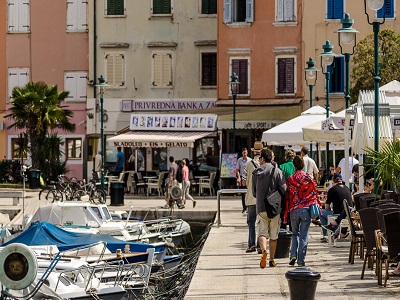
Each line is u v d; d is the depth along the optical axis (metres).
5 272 21.88
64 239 33.53
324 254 29.61
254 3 77.06
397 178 24.97
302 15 76.25
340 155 66.56
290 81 76.31
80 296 26.47
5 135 85.88
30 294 23.56
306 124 47.44
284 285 23.69
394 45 65.19
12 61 86.69
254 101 76.81
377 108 30.23
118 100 82.44
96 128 82.56
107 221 43.34
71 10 86.38
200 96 81.62
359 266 26.53
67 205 42.62
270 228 27.05
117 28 82.56
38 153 75.69
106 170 70.94
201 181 66.44
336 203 31.80
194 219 52.97
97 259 31.22
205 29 81.56
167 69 82.06
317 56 76.00
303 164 26.66
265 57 76.88
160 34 82.12
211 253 30.95
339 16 75.50
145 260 32.28
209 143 76.81
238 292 22.64
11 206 58.31
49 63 86.31
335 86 75.00
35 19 86.56
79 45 86.19
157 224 47.09
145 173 72.00
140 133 70.00
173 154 77.75
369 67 65.38
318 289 22.36
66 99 85.69
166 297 31.47
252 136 75.38
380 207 23.95
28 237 33.47
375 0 29.78
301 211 26.28
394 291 21.86
